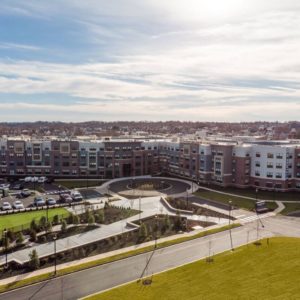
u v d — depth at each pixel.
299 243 60.56
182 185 114.94
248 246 59.41
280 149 104.38
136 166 134.38
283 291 43.81
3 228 69.00
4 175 129.75
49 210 83.69
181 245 60.62
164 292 43.94
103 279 48.00
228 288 44.78
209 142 129.25
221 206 87.75
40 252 57.34
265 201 92.12
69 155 130.12
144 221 74.94
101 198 96.69
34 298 43.12
